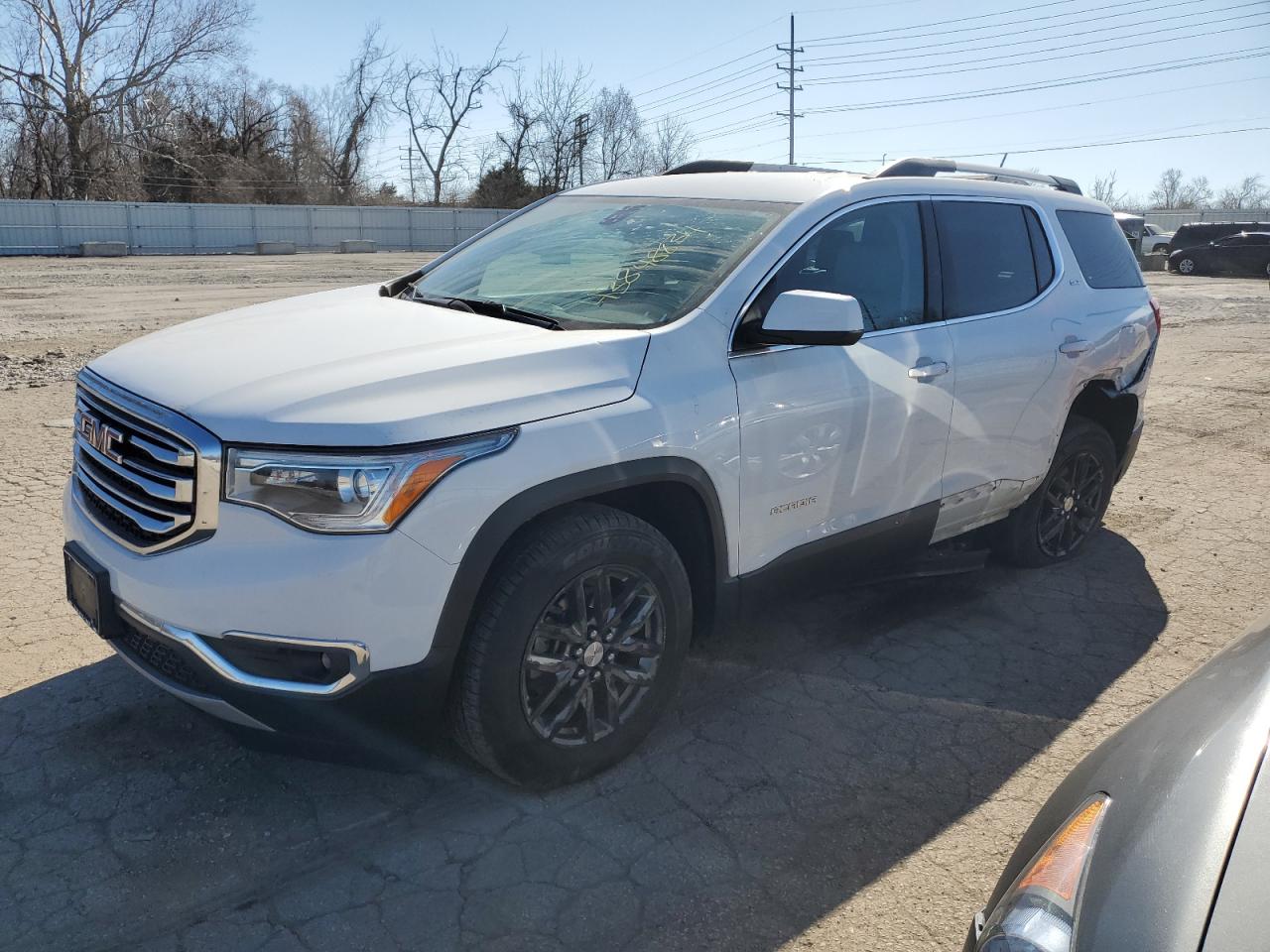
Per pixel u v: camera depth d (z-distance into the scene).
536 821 2.92
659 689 3.19
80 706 3.45
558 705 2.98
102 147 47.81
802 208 3.58
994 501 4.39
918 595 4.71
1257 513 6.11
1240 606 4.66
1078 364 4.57
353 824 2.88
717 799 3.05
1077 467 5.00
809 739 3.42
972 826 2.98
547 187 63.03
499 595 2.74
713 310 3.21
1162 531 5.74
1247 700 1.84
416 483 2.51
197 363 2.91
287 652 2.51
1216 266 30.69
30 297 18.31
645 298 3.31
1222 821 1.57
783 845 2.86
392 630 2.54
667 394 3.00
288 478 2.47
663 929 2.52
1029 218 4.57
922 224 3.99
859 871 2.77
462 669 2.77
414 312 3.42
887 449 3.71
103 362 3.19
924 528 4.03
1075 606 4.62
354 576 2.47
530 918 2.54
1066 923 1.54
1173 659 4.10
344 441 2.47
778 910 2.60
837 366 3.46
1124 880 1.54
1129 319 4.94
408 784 3.08
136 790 3.01
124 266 29.20
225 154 53.75
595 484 2.80
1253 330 15.77
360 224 44.28
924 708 3.65
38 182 47.03
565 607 2.91
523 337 3.02
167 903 2.55
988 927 1.66
